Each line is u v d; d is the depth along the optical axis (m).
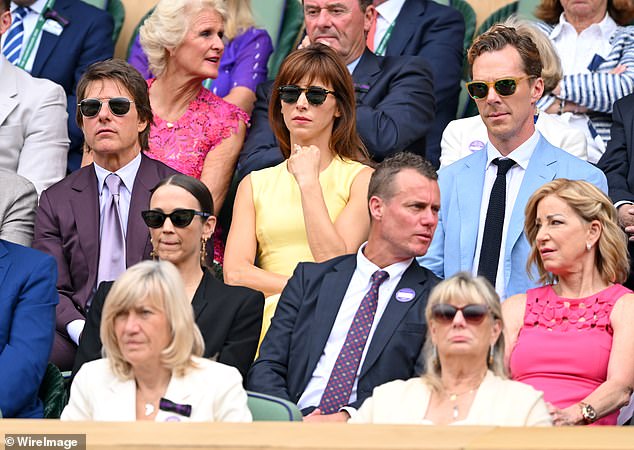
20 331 19.73
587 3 28.66
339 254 22.31
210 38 26.80
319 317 20.28
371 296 20.11
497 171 22.47
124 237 23.28
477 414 16.11
